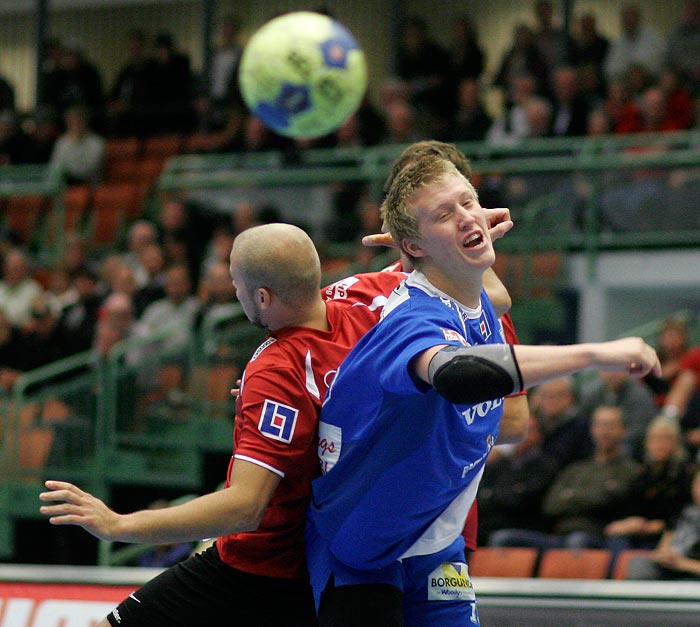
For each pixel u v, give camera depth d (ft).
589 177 78.79
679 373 62.80
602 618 29.32
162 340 68.95
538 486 53.31
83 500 20.56
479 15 127.95
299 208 82.23
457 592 23.99
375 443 21.30
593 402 60.44
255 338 67.56
